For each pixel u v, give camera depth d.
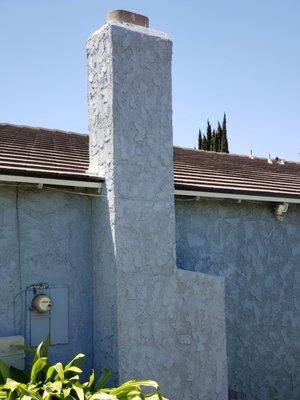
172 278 7.43
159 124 7.57
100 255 7.30
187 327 7.53
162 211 7.45
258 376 9.35
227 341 9.01
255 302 9.39
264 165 13.38
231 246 9.16
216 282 7.84
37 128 11.32
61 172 7.09
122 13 7.74
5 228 6.87
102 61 7.45
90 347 7.39
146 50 7.55
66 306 7.24
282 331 9.73
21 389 5.40
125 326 6.92
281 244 9.88
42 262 7.11
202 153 13.18
